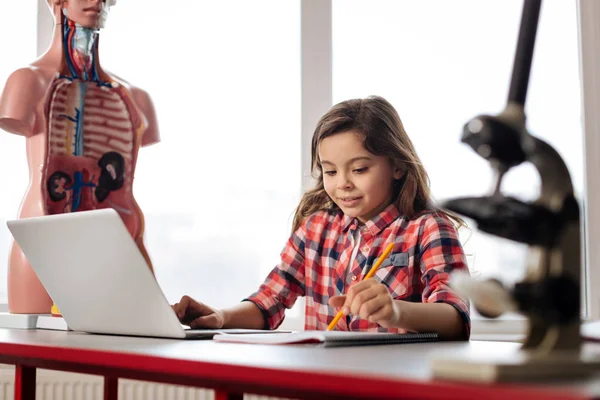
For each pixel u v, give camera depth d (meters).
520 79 0.55
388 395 0.49
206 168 2.23
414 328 1.06
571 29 2.20
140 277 0.96
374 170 1.42
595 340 0.79
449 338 1.10
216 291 2.21
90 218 0.96
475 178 2.14
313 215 1.58
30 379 0.99
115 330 1.07
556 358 0.50
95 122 1.65
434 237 1.37
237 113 2.25
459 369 0.48
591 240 2.12
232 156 2.24
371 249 1.46
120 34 2.25
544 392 0.42
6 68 2.23
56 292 1.10
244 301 1.47
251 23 2.27
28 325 1.35
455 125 2.19
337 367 0.57
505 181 0.60
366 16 2.25
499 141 0.54
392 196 1.49
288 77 2.25
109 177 1.66
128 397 2.03
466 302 1.16
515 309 0.56
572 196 0.55
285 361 0.62
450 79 2.21
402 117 2.21
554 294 0.55
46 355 0.80
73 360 0.76
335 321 1.01
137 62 2.25
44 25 2.22
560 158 0.56
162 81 2.25
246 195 2.23
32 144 1.61
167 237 2.21
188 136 2.24
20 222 1.06
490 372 0.47
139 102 1.73
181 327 0.96
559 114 2.18
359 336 0.87
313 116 2.21
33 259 1.09
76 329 1.14
